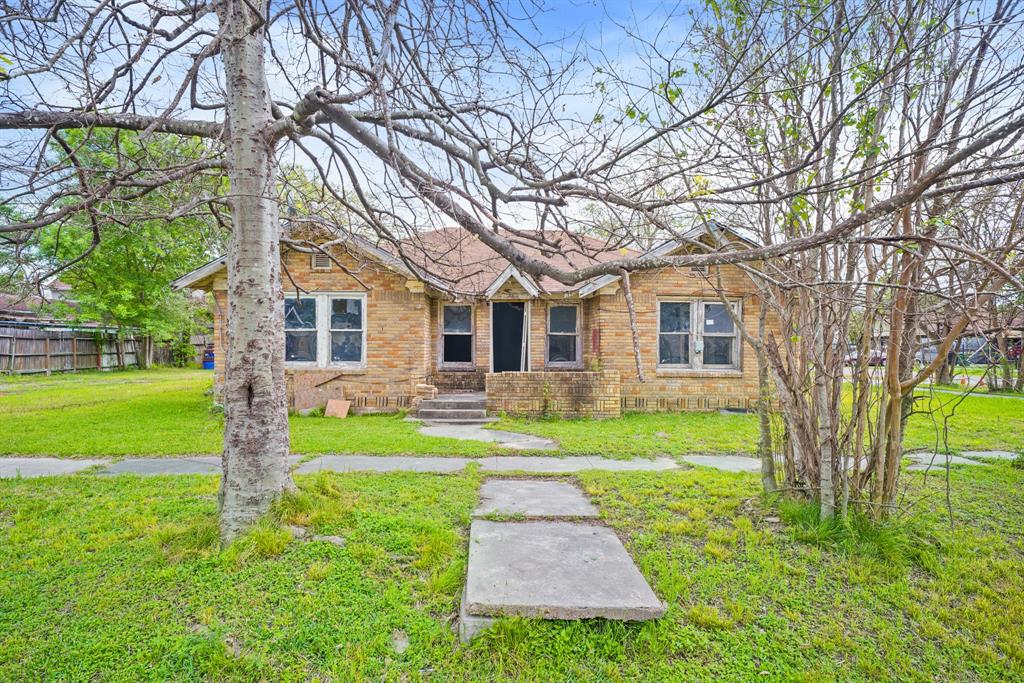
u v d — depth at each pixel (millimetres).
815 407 4531
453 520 4590
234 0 3373
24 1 3340
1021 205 3129
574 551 3787
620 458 7281
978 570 3711
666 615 3006
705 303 12086
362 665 2617
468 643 2811
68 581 3377
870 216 2447
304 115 3678
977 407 12766
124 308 22047
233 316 4055
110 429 9227
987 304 3145
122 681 2467
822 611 3189
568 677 2570
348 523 4316
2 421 10164
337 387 11820
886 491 4367
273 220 4180
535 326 13055
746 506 4973
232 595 3213
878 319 4348
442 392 13070
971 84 3432
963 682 2596
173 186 4539
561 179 3176
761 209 4566
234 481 4020
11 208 3924
